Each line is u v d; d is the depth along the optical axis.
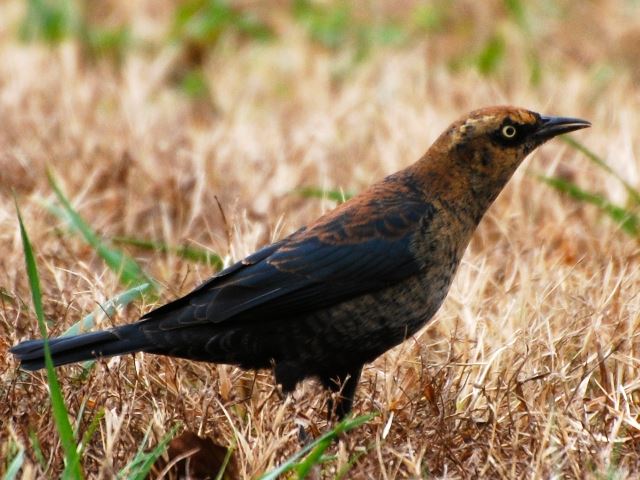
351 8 19.59
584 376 9.44
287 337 9.15
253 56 18.16
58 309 10.47
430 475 8.60
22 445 8.23
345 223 9.27
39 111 15.55
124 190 13.39
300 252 9.15
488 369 9.51
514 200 12.68
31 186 13.33
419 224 9.33
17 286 10.96
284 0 19.70
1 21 19.08
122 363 9.63
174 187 13.16
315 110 15.98
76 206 12.51
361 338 9.23
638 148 14.48
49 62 17.42
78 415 8.80
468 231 9.66
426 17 19.38
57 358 8.86
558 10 19.52
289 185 13.51
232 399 9.48
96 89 16.75
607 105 16.06
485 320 10.32
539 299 10.20
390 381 9.34
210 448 8.44
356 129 15.14
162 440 8.43
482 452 8.70
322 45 18.75
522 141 9.66
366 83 17.02
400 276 9.18
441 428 8.76
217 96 16.86
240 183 13.58
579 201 13.37
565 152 14.46
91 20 19.75
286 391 9.23
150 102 16.81
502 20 19.00
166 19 19.28
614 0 19.72
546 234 12.27
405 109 15.37
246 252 11.16
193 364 9.97
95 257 11.95
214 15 19.00
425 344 10.03
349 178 13.76
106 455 8.17
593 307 10.22
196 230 12.93
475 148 9.54
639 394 9.68
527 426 9.05
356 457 8.39
